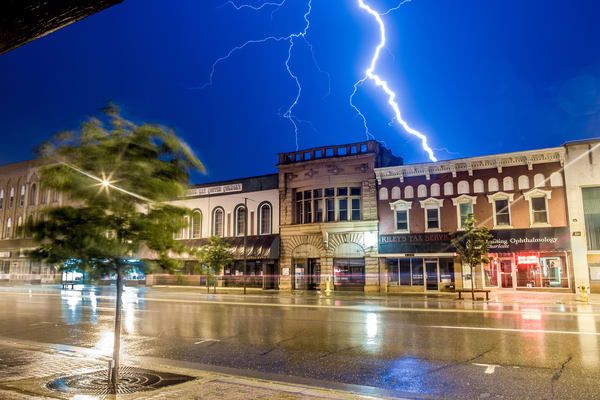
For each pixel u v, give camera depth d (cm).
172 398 599
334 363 932
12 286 4672
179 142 734
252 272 4012
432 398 688
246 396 611
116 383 651
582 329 1327
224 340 1216
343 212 3644
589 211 2953
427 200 3356
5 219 5250
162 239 688
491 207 3192
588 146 2997
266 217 4022
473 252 2564
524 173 3136
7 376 738
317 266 3709
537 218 3081
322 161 3712
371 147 3594
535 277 3050
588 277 2891
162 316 1762
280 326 1458
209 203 4312
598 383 759
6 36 206
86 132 679
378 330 1351
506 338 1180
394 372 852
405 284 3353
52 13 201
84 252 655
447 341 1154
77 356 931
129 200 689
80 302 2473
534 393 708
